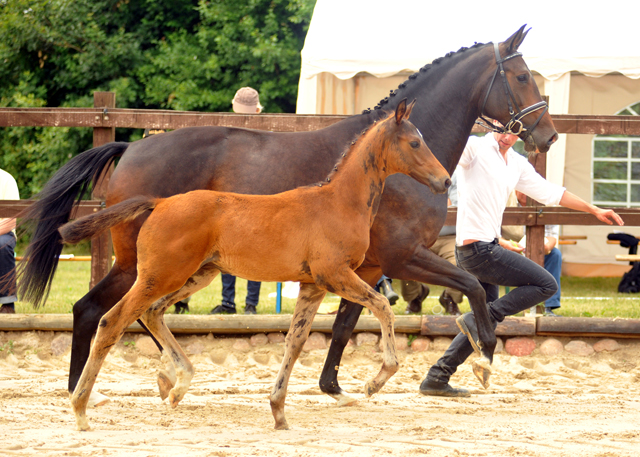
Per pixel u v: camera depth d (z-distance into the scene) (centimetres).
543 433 579
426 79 746
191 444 533
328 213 576
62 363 895
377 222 687
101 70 2644
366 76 1590
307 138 688
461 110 742
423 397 760
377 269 744
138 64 2656
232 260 573
